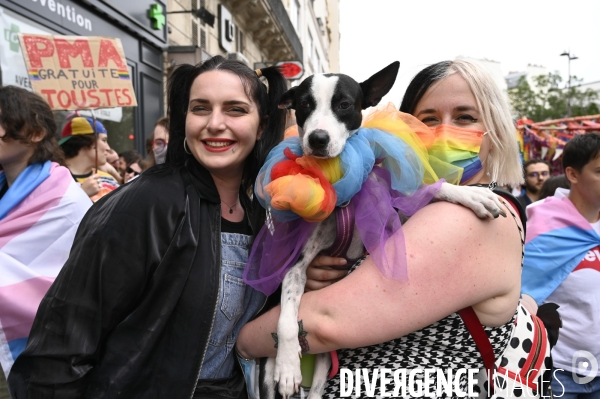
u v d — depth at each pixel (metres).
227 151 1.58
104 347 1.42
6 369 2.21
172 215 1.46
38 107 2.43
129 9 7.10
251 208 1.79
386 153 1.49
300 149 1.57
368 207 1.41
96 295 1.38
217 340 1.58
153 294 1.41
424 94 1.69
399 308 1.30
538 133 11.09
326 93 1.67
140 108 7.58
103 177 4.00
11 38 4.99
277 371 1.45
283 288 1.52
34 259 2.32
